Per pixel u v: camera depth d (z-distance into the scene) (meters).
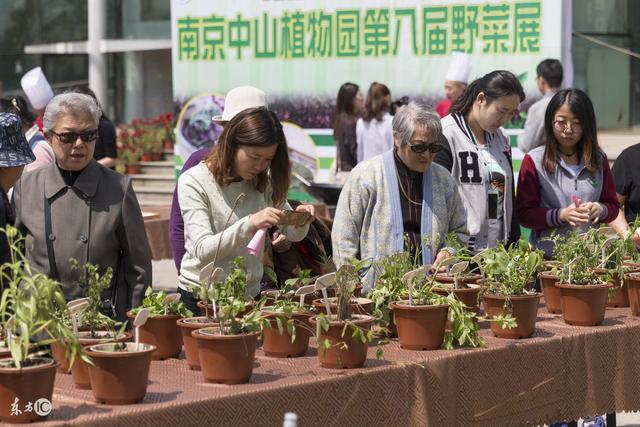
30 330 2.51
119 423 2.54
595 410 3.82
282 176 3.68
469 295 3.79
